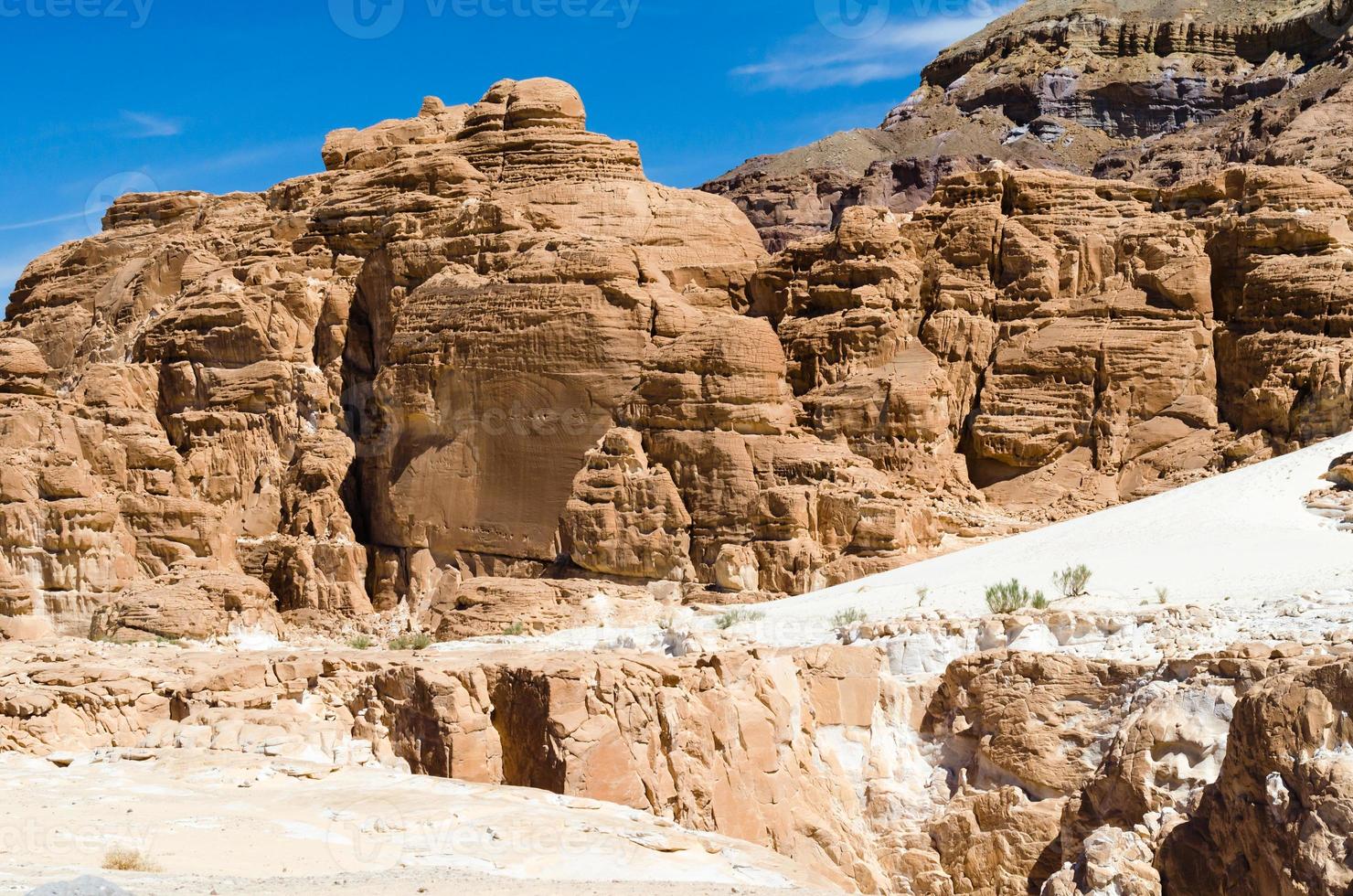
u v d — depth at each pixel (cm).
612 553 5612
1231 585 3625
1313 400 5384
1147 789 3014
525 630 5038
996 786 3394
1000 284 6141
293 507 6462
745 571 5369
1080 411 5812
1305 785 2398
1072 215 6175
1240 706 2567
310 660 3475
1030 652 3428
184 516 6278
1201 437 5662
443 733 3203
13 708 3281
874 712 3584
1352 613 3209
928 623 3641
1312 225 5756
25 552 5991
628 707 3231
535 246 6231
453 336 6106
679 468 5653
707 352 5716
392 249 6538
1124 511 4775
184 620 5431
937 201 6388
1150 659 3297
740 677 3459
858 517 5322
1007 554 4572
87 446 6419
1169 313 5847
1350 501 4281
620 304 5922
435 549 6091
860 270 6106
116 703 3353
